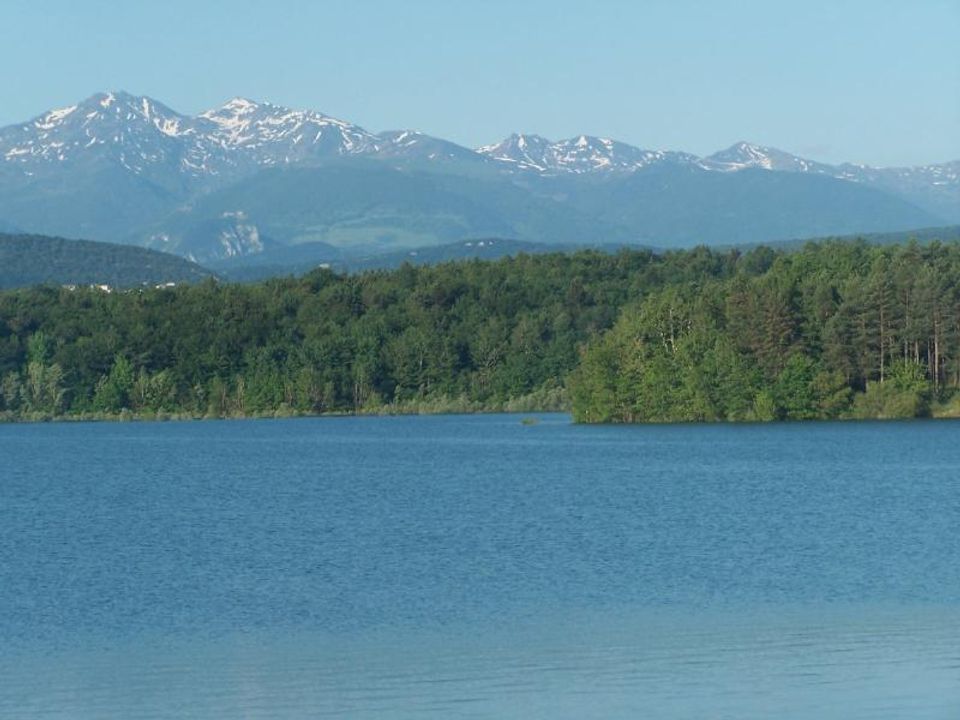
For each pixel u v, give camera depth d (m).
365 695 63.84
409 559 106.19
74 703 63.53
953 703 60.06
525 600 86.56
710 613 80.75
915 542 110.81
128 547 117.69
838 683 63.59
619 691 63.44
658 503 148.88
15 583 97.06
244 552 112.62
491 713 60.44
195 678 67.62
